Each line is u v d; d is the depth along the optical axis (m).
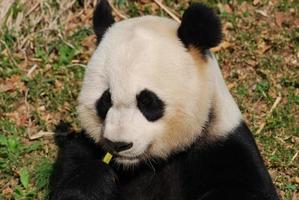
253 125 16.53
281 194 14.76
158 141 11.13
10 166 15.35
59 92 17.72
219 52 18.62
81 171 11.66
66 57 19.02
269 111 16.95
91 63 11.16
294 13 19.88
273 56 18.50
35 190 14.65
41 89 17.80
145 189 12.19
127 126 10.59
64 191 11.58
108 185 11.60
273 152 15.73
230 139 11.66
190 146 11.52
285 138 16.11
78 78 18.14
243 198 11.30
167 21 11.61
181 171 11.91
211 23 11.14
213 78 11.52
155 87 10.62
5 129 16.62
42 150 15.96
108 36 11.16
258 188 11.41
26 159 15.67
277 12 19.94
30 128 16.77
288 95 17.33
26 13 20.16
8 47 19.50
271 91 17.47
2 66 18.92
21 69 18.78
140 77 10.55
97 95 11.02
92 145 12.18
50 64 18.81
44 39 19.70
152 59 10.64
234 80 17.95
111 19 12.03
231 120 11.85
